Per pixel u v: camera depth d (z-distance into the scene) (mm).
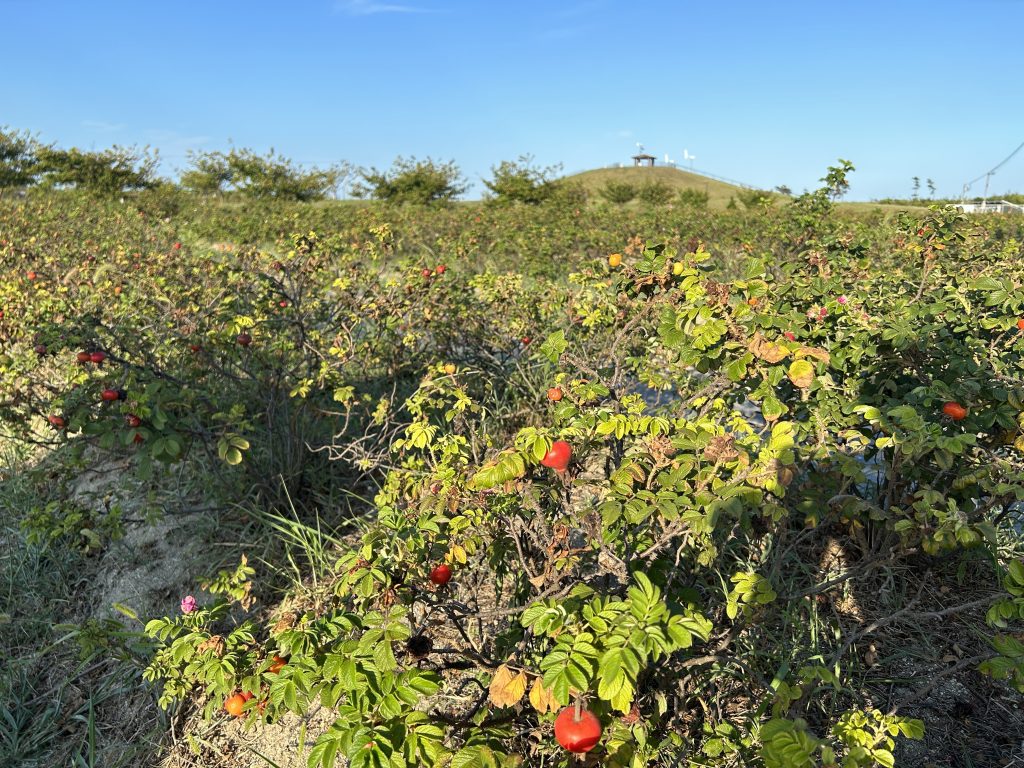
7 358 4848
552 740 2383
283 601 3750
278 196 27672
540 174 25719
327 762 1538
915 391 2943
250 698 2078
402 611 1785
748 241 11742
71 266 8914
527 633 2322
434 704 2885
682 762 2514
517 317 5996
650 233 14148
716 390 3143
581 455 2434
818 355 2432
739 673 2818
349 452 4984
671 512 2051
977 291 4082
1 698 3314
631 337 4211
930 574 3508
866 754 1723
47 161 27234
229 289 6426
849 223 12031
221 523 4430
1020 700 2881
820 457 2932
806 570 3461
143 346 5008
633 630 1533
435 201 29109
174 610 3859
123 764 3027
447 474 2465
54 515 3873
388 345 5840
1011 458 3098
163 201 23812
